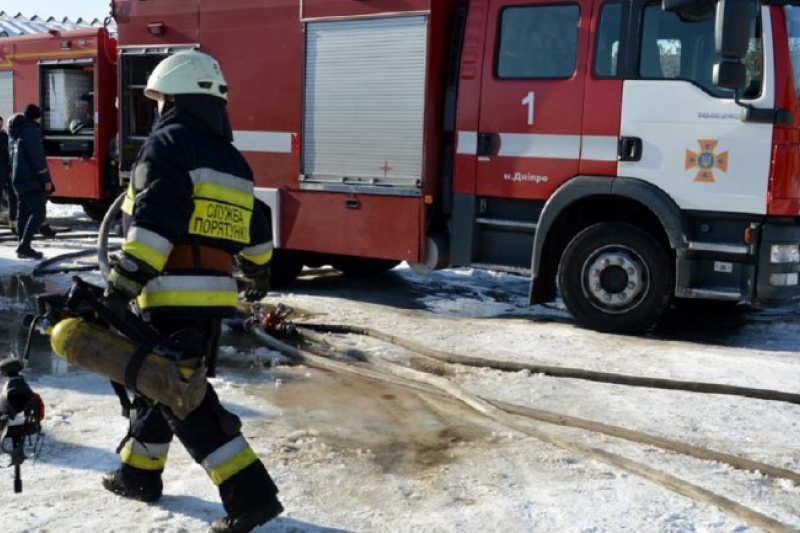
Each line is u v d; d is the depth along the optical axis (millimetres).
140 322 3191
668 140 6871
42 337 6816
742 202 6688
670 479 4039
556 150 7289
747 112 6562
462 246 7809
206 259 3318
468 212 7746
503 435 4785
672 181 6887
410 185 7891
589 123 7133
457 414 5156
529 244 7625
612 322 7273
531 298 7492
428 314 8148
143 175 3146
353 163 8219
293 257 9242
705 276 6965
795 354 6773
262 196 8734
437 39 7766
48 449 4324
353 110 8180
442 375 6004
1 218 13773
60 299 3246
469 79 7637
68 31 12664
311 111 8430
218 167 3307
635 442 4695
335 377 5926
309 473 4141
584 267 7355
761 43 6566
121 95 10000
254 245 3668
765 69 6551
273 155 8695
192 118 3297
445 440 4691
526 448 4578
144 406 3512
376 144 8078
